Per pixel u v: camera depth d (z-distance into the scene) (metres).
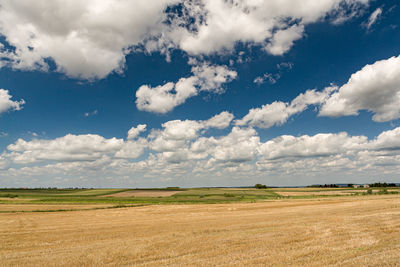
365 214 31.62
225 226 26.39
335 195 92.75
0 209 56.94
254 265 12.88
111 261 14.55
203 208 54.53
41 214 47.09
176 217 38.75
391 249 14.60
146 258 14.91
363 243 16.23
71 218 40.38
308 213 37.03
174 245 17.81
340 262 12.72
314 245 16.38
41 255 16.34
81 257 15.41
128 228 27.88
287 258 13.79
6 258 15.81
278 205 57.34
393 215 28.89
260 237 19.58
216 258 14.42
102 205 67.12
